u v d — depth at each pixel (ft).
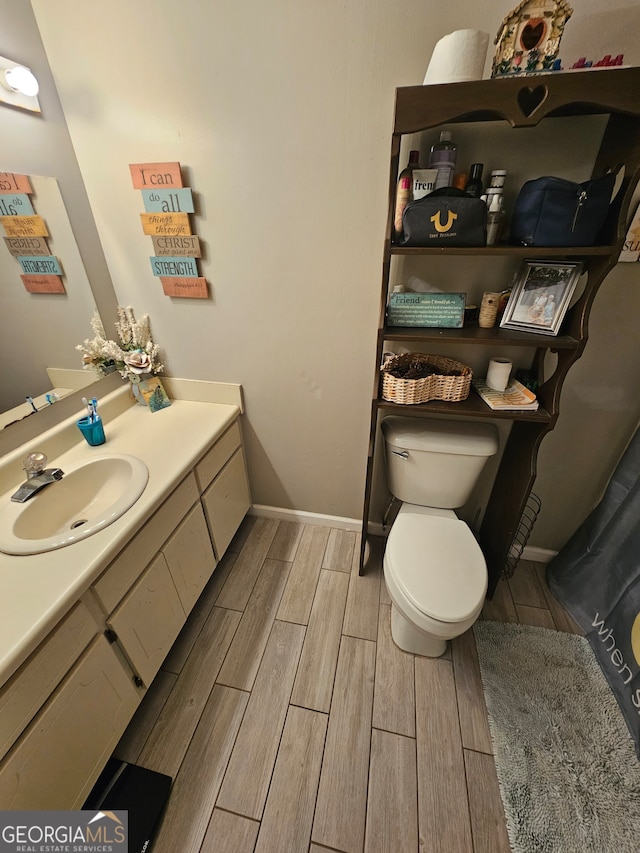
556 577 5.35
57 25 3.75
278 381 5.32
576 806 3.37
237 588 5.53
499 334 3.76
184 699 4.22
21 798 2.50
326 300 4.55
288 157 3.87
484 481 5.42
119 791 3.49
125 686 3.50
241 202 4.21
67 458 4.32
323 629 4.94
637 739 3.73
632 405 4.33
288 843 3.22
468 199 3.09
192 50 3.61
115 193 4.50
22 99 3.73
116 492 4.18
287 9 3.27
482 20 3.10
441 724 3.96
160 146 4.12
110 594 3.19
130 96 3.95
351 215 4.00
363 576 5.70
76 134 4.27
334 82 3.48
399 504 6.00
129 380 5.43
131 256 4.85
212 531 5.07
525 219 3.19
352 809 3.40
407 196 3.52
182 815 3.38
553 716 3.99
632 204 3.37
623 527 4.44
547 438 4.77
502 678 4.33
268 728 3.96
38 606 2.59
